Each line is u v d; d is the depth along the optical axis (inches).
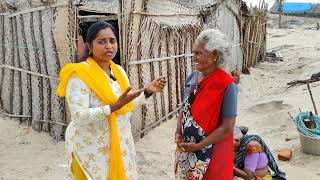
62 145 247.1
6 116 282.5
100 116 104.6
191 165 111.7
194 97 109.1
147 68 257.8
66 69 107.4
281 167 199.8
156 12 264.2
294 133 247.9
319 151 209.0
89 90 107.0
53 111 254.7
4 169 211.5
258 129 271.6
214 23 364.8
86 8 237.9
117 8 233.1
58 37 241.4
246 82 449.4
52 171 209.3
